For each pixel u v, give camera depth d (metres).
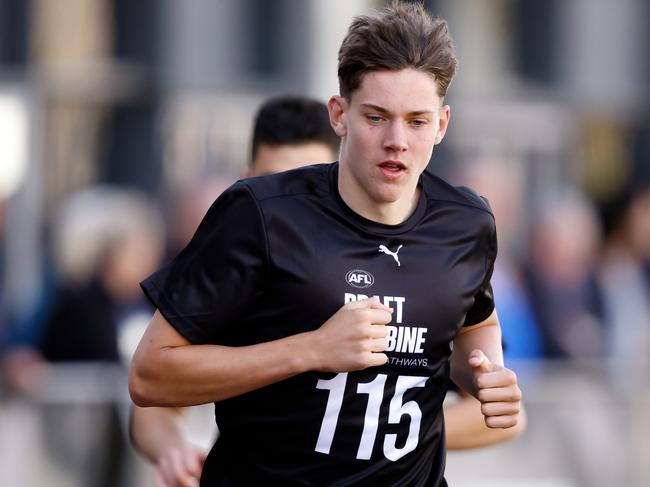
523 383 19.94
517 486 19.30
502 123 34.94
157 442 10.96
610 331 23.05
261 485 9.12
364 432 8.91
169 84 32.38
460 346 10.01
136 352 9.02
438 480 9.49
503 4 34.91
